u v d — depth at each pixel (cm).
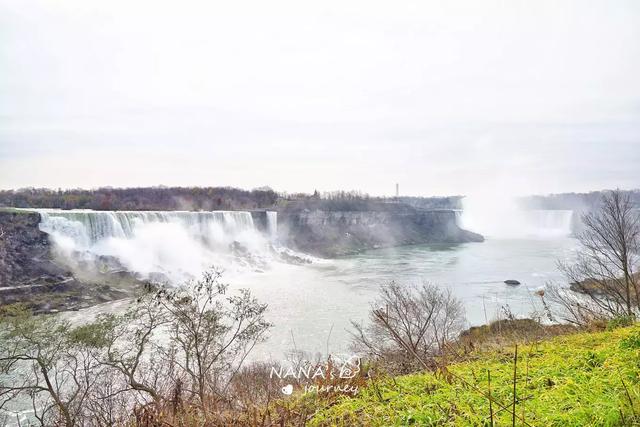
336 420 431
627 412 313
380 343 1723
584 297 1950
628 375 382
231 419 521
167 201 10075
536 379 432
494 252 8519
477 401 396
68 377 1367
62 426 1091
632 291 1894
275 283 5075
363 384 523
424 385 483
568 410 343
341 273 5916
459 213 14450
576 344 610
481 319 2955
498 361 586
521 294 3875
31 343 1170
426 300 2169
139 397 1170
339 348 2459
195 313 1304
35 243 4612
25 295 3844
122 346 1410
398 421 389
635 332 529
